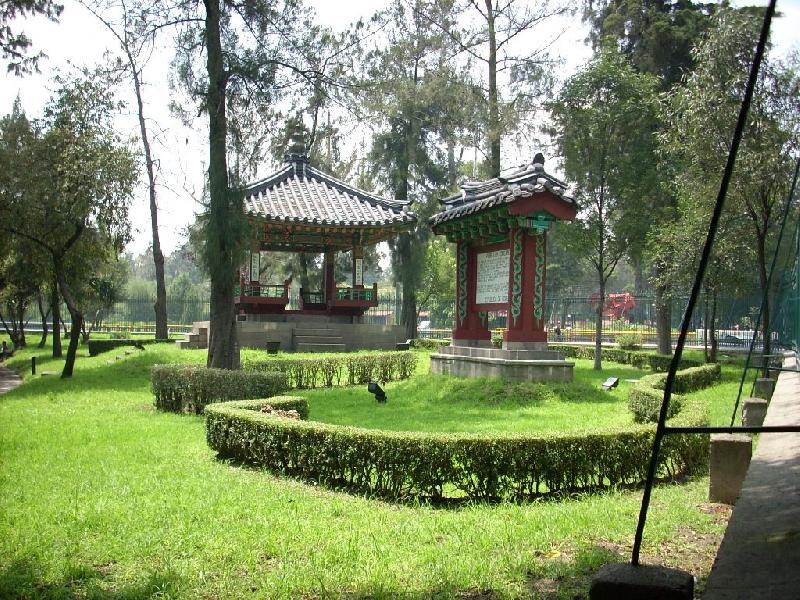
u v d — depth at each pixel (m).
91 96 20.48
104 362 24.06
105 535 5.63
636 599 3.06
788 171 15.54
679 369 16.91
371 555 5.05
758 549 3.61
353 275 28.75
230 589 4.53
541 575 4.63
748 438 6.66
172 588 4.52
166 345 28.03
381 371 20.20
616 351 25.64
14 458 8.86
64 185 19.94
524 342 16.17
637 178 21.86
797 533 3.81
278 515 6.20
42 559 5.10
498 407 13.91
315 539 5.48
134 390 17.41
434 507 6.89
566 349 29.09
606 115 21.56
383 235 29.00
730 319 32.91
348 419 12.58
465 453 7.07
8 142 20.30
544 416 12.41
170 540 5.46
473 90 29.86
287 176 28.95
